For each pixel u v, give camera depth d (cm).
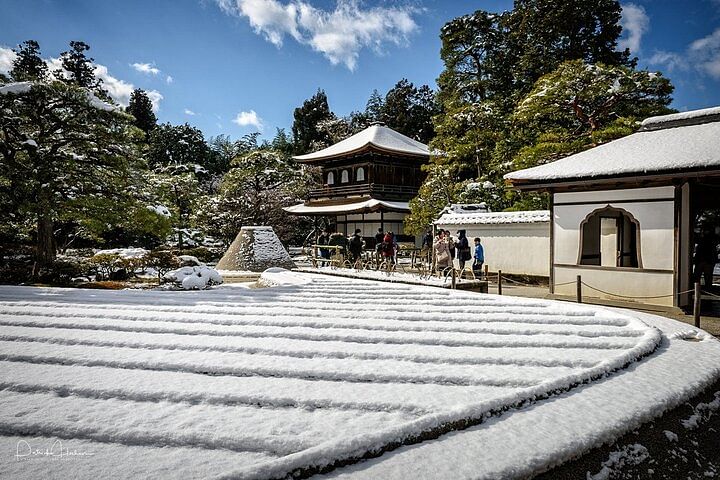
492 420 287
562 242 1052
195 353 451
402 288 984
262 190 3194
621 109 1827
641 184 914
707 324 748
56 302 778
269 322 594
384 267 1440
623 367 396
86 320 616
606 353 447
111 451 254
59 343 499
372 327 565
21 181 1200
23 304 751
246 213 2964
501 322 605
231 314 661
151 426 281
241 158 3266
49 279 1284
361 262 1432
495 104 2414
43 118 1313
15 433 281
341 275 1276
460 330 553
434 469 228
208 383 361
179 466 236
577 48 2648
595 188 986
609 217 1192
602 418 289
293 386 355
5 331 554
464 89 3319
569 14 2559
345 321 599
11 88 1181
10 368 406
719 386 380
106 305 744
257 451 256
